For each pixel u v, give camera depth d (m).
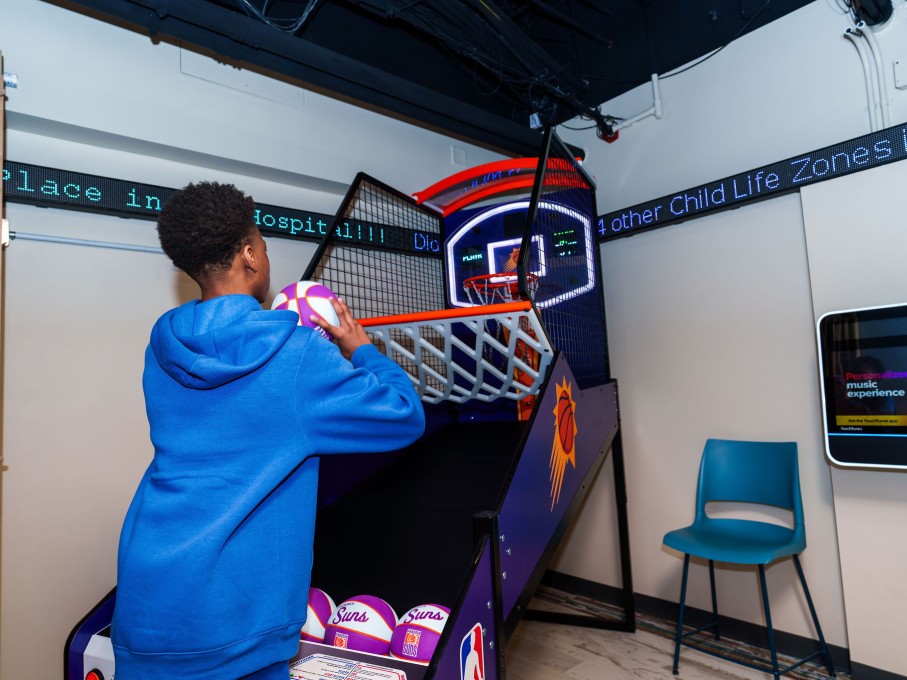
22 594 1.98
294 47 2.27
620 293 3.32
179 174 2.50
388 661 1.36
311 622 1.67
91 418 2.17
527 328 2.46
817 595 2.53
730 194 2.77
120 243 2.27
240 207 1.05
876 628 2.29
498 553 1.57
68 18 2.13
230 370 0.90
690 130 3.03
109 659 1.66
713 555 2.33
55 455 2.08
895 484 2.26
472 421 2.97
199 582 0.84
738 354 2.82
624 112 3.33
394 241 3.08
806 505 2.57
